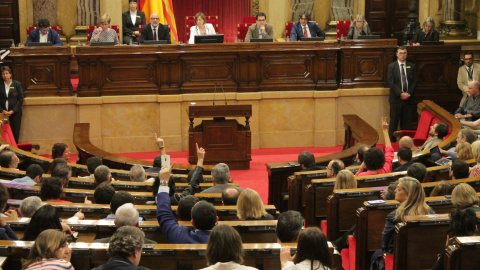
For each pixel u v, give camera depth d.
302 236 3.77
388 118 12.27
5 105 11.23
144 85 11.73
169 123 11.86
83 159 10.13
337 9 15.12
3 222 4.68
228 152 10.85
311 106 12.12
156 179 5.53
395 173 6.74
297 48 11.79
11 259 4.28
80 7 14.66
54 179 5.89
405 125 12.14
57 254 3.88
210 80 11.81
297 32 13.12
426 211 5.25
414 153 8.51
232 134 10.80
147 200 6.31
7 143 8.80
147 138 11.88
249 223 5.00
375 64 12.12
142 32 12.34
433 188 6.26
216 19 14.49
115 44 12.28
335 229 6.29
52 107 11.60
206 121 10.75
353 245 5.96
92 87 11.60
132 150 11.88
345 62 12.02
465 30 15.56
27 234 4.52
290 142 12.19
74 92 11.82
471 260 4.32
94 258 4.41
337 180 6.38
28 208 5.27
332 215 6.26
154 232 5.08
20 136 11.59
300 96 11.98
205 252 4.11
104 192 5.88
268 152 11.91
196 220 4.74
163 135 11.88
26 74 11.46
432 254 5.04
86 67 11.52
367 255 5.73
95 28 13.18
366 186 6.67
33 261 3.86
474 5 15.71
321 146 12.23
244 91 11.86
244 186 10.14
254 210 5.36
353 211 6.26
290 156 11.69
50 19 14.93
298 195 7.67
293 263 3.78
